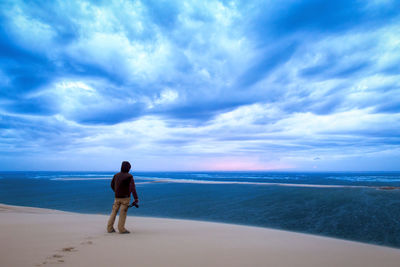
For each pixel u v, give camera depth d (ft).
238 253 13.05
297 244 17.04
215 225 26.16
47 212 36.96
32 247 12.39
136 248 13.00
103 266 9.66
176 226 24.26
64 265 9.57
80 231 18.17
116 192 18.02
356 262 12.84
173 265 10.27
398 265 12.82
